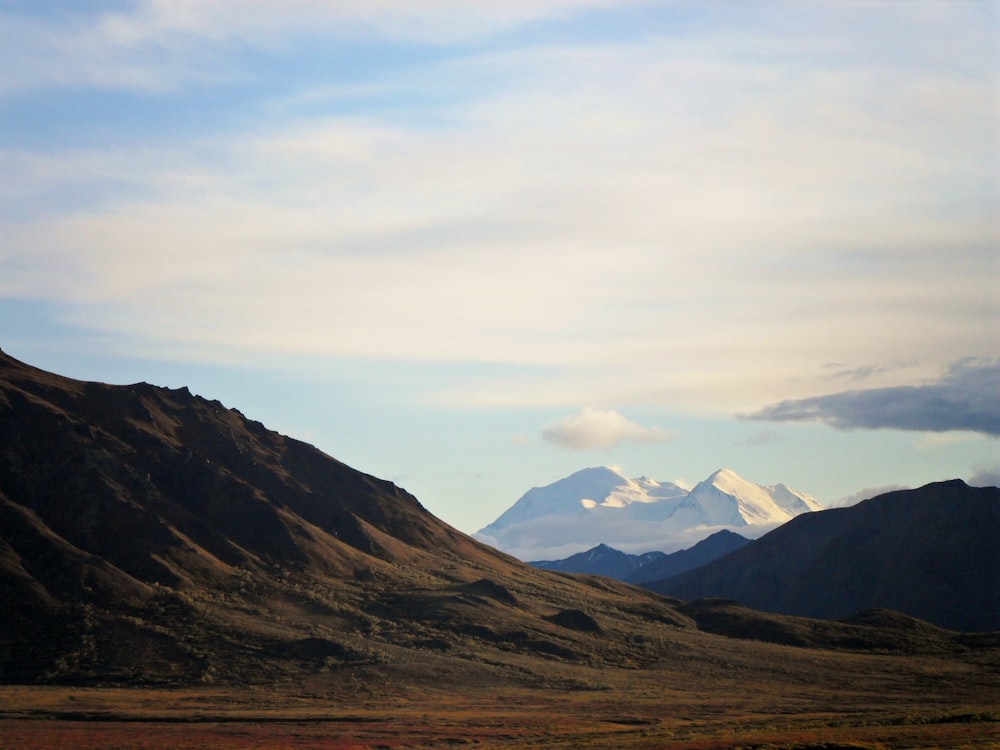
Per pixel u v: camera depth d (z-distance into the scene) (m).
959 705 148.12
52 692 155.62
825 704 153.00
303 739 124.56
